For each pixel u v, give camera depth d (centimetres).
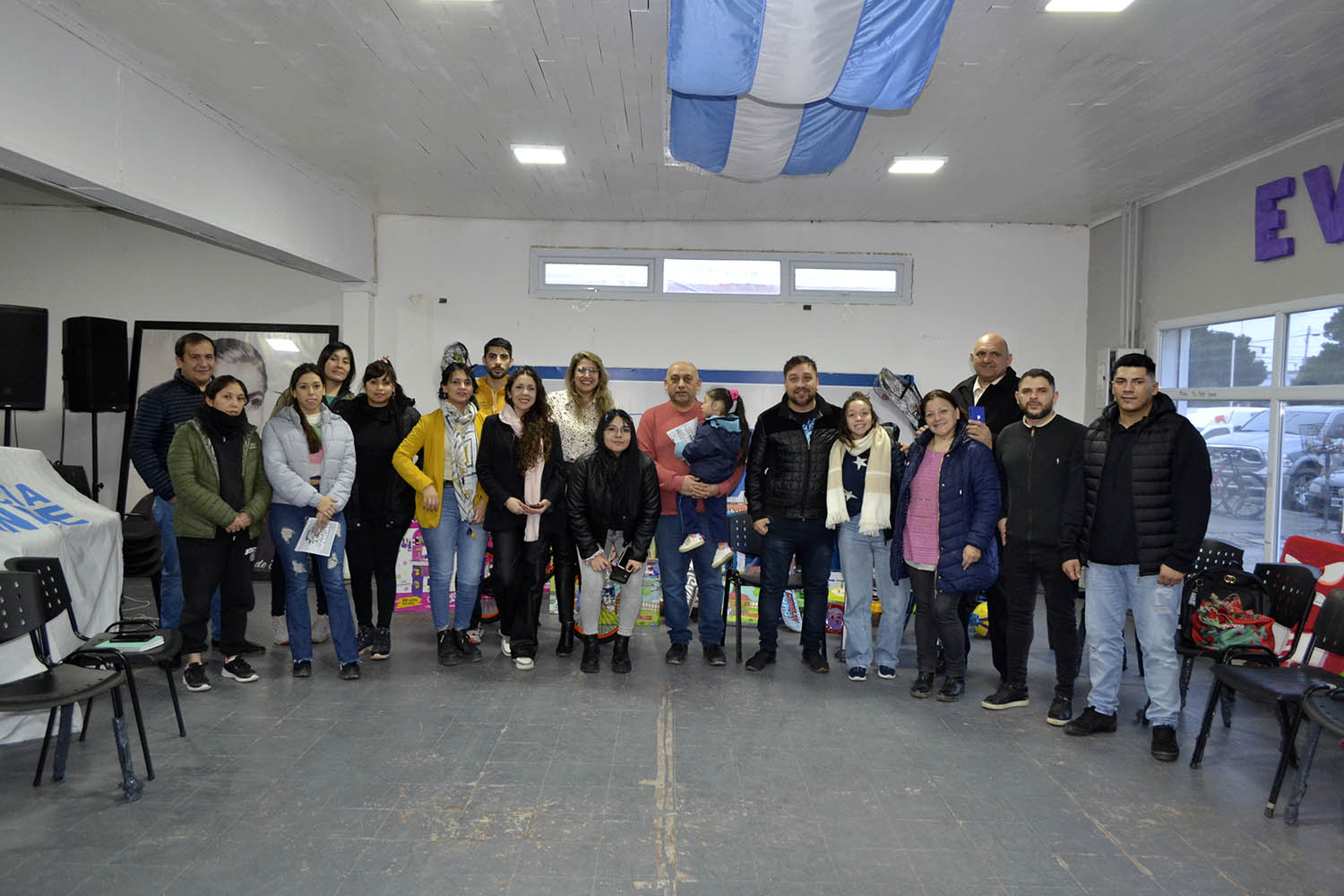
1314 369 470
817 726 364
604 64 394
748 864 251
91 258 695
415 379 711
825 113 425
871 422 418
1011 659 392
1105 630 358
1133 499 345
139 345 685
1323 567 416
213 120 463
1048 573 373
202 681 391
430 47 380
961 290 705
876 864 252
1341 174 444
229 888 232
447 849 256
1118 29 351
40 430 696
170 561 432
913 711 386
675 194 625
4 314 549
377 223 704
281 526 402
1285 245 482
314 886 234
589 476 422
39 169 354
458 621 438
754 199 635
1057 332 705
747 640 509
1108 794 302
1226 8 332
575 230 709
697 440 432
